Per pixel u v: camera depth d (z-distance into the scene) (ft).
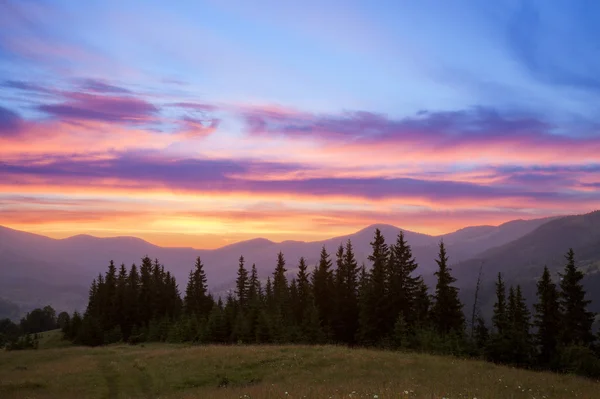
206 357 118.32
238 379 99.86
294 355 116.67
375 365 104.12
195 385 97.19
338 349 127.95
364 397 56.95
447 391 68.74
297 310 247.70
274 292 291.99
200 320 252.42
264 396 64.95
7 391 92.38
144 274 328.70
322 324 229.04
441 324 189.47
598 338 177.27
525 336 163.22
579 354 135.85
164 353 131.23
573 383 84.53
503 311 189.47
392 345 171.32
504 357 146.30
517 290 204.13
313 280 241.55
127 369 112.37
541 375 95.50
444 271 195.31
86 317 295.89
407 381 83.97
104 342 283.79
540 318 193.06
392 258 210.79
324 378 93.91
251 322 217.56
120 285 329.93
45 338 331.57
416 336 161.17
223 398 69.56
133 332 288.10
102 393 91.97
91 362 125.39
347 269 236.84
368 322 200.95
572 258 190.60
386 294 203.72
